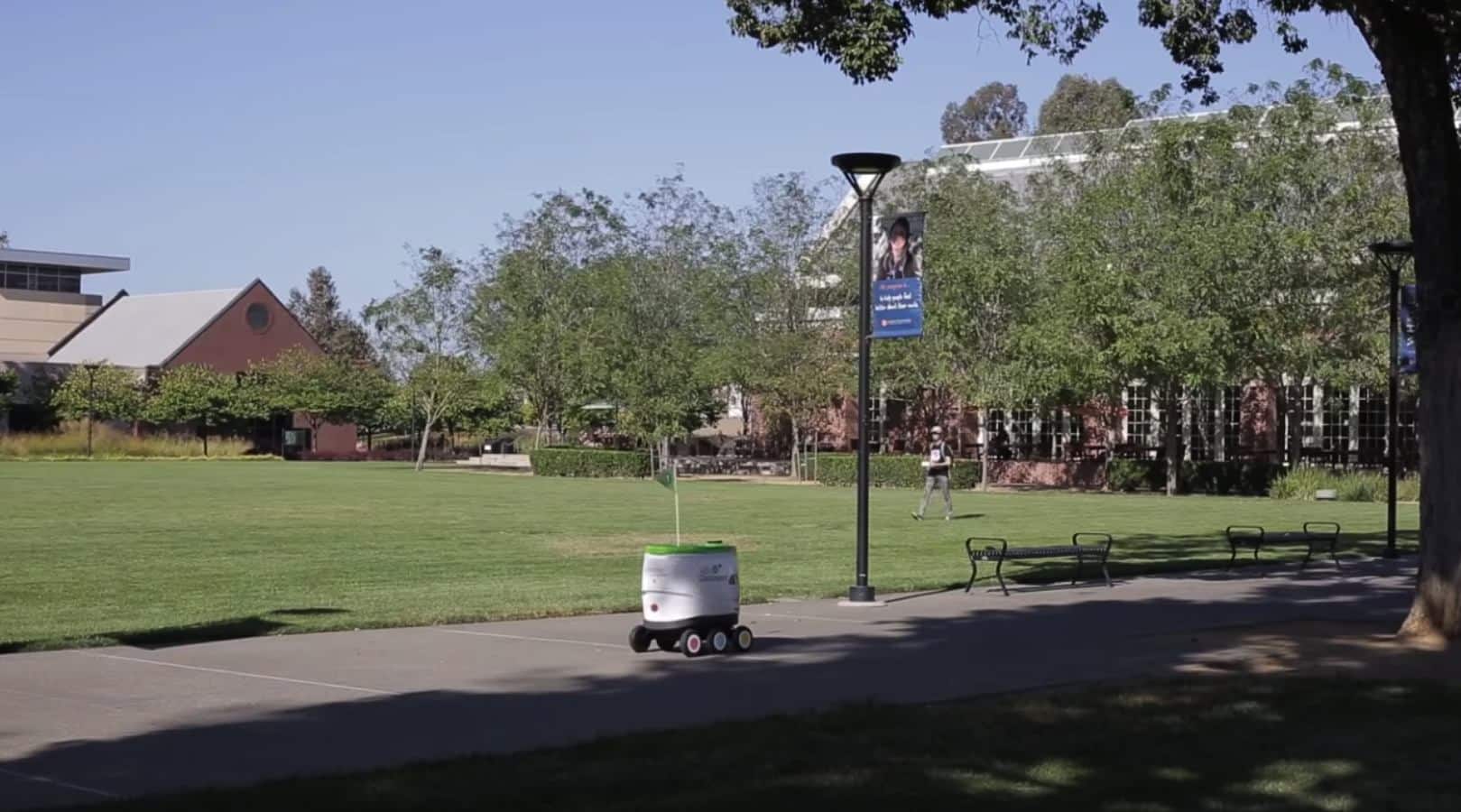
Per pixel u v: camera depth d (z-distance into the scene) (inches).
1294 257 1870.1
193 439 3316.9
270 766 346.6
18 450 3016.7
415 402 2790.4
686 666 511.2
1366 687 454.0
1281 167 1865.2
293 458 3358.8
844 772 331.3
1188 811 302.4
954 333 2032.5
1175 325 1828.2
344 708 425.4
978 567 905.5
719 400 2768.2
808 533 1174.3
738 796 308.0
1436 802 311.3
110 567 866.1
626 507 1510.8
